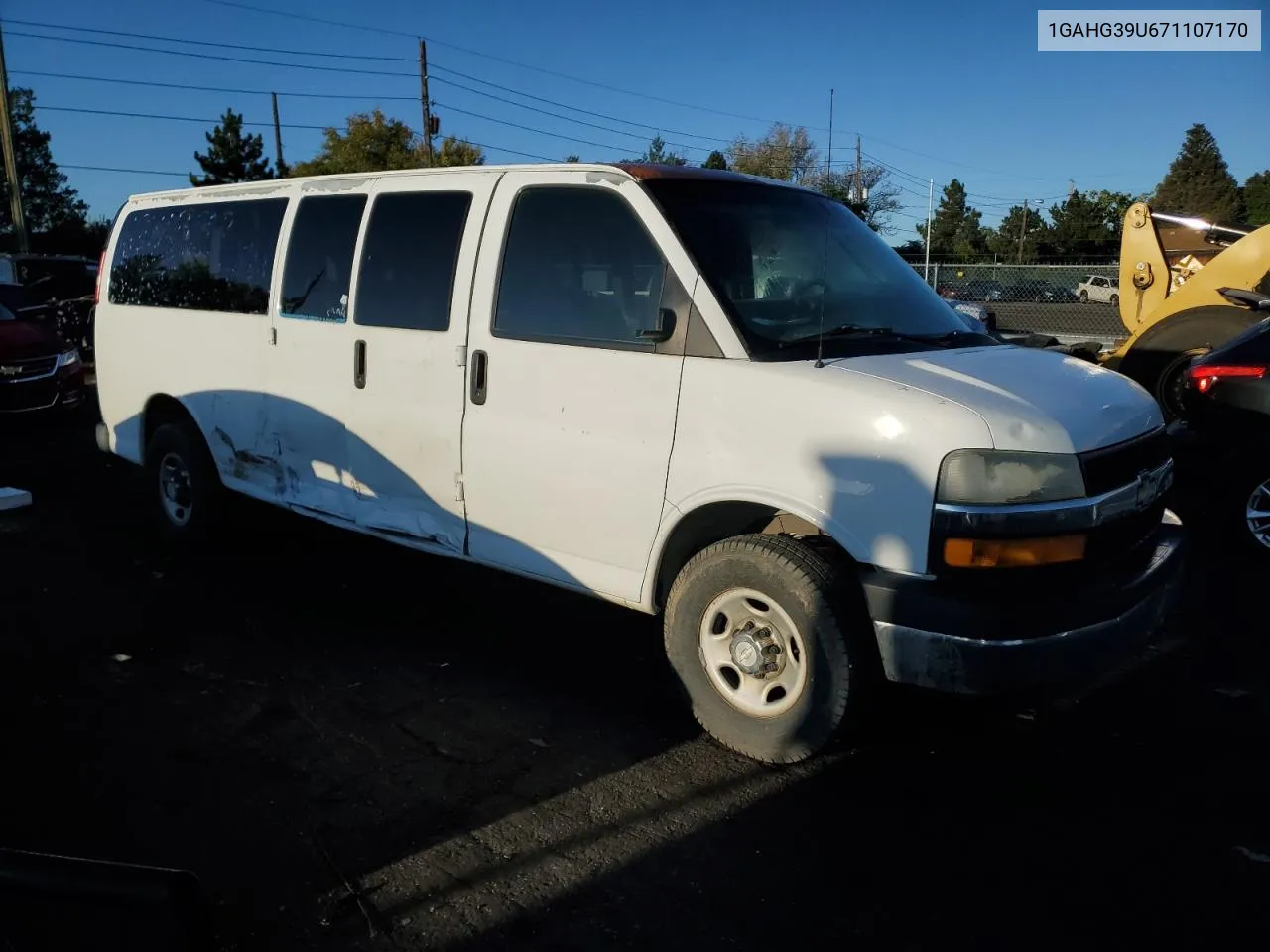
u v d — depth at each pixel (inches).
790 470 136.4
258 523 251.0
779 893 115.7
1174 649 188.7
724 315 144.1
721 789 138.5
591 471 156.4
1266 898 114.9
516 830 128.7
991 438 126.8
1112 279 926.4
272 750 149.6
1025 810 133.6
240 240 221.1
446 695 168.7
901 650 130.2
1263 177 3112.7
